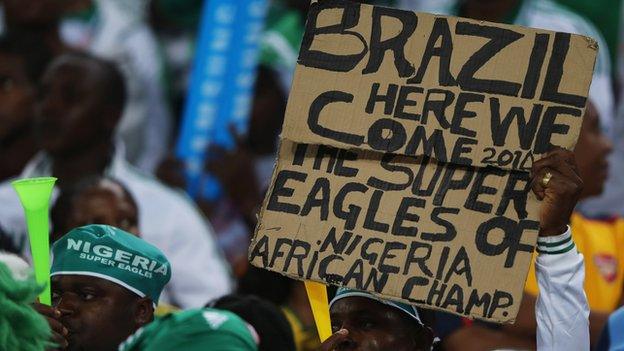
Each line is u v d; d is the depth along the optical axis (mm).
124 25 27344
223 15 24688
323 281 13820
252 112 25266
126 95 22703
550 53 13781
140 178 22453
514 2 23578
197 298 21719
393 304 14148
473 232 13711
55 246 14711
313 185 13977
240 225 24188
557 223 13688
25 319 11711
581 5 25766
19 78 24125
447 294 13656
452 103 13875
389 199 13867
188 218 22188
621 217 22203
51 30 25062
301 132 13977
